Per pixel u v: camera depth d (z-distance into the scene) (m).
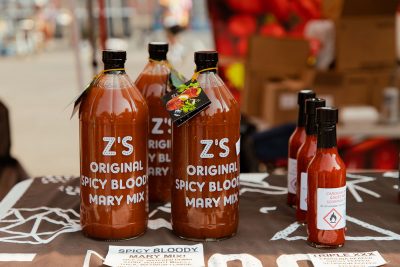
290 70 3.33
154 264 1.07
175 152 1.18
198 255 1.11
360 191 1.53
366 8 3.19
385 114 3.28
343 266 1.07
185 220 1.18
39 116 7.19
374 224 1.29
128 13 16.48
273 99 3.23
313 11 3.53
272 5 3.56
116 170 1.16
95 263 1.08
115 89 1.15
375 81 3.29
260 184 1.62
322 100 1.25
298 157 1.27
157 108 1.36
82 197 1.20
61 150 5.61
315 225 1.14
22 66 12.19
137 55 12.52
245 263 1.08
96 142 1.15
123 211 1.17
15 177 2.09
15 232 1.24
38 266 1.07
